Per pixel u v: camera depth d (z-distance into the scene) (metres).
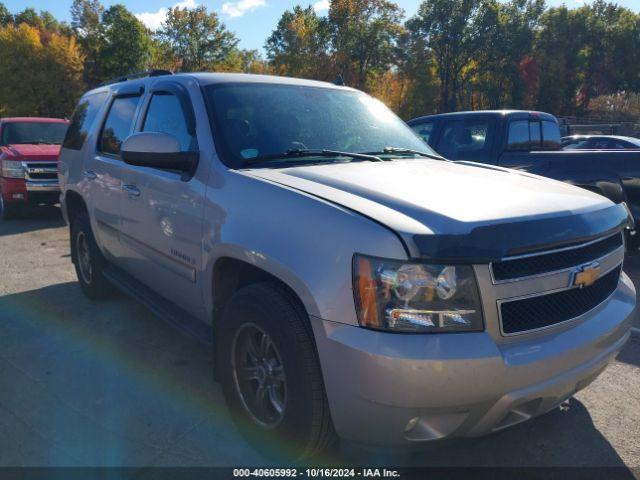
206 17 64.06
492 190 2.76
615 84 70.62
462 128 7.69
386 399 2.16
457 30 60.94
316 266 2.36
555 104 67.19
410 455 2.89
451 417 2.26
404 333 2.17
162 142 3.20
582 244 2.53
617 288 2.96
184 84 3.73
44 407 3.37
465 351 2.15
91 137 4.92
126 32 64.25
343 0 60.62
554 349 2.36
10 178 9.60
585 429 3.18
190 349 4.24
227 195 2.96
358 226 2.30
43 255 7.33
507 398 2.26
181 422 3.22
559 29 66.69
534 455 2.93
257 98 3.62
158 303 3.98
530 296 2.33
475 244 2.18
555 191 2.90
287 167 3.13
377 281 2.19
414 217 2.33
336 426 2.37
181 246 3.35
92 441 3.02
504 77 64.44
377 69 64.88
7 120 11.23
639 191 6.13
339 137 3.66
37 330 4.60
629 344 4.38
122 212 4.14
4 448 2.95
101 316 4.92
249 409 2.88
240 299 2.77
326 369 2.31
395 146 3.84
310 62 61.75
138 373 3.84
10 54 50.19
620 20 69.56
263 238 2.63
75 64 51.81
